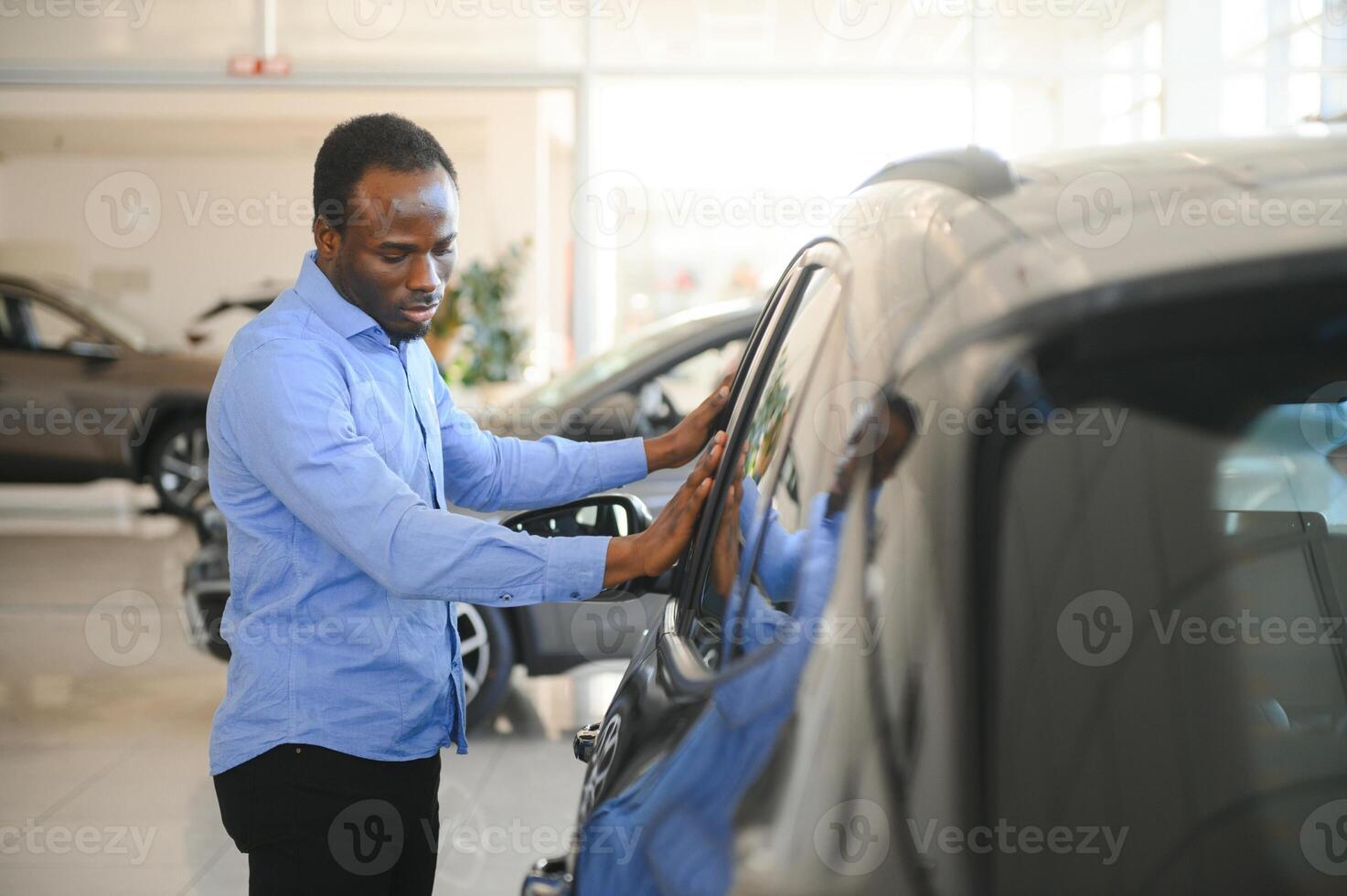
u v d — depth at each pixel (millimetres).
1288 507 821
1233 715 797
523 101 10508
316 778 1643
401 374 1742
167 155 13852
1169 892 745
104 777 4043
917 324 901
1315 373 798
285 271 14016
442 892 3068
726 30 6973
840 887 733
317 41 7113
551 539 1511
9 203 13875
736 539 1312
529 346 10297
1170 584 792
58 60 7105
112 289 13961
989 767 745
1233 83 6801
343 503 1544
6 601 6781
